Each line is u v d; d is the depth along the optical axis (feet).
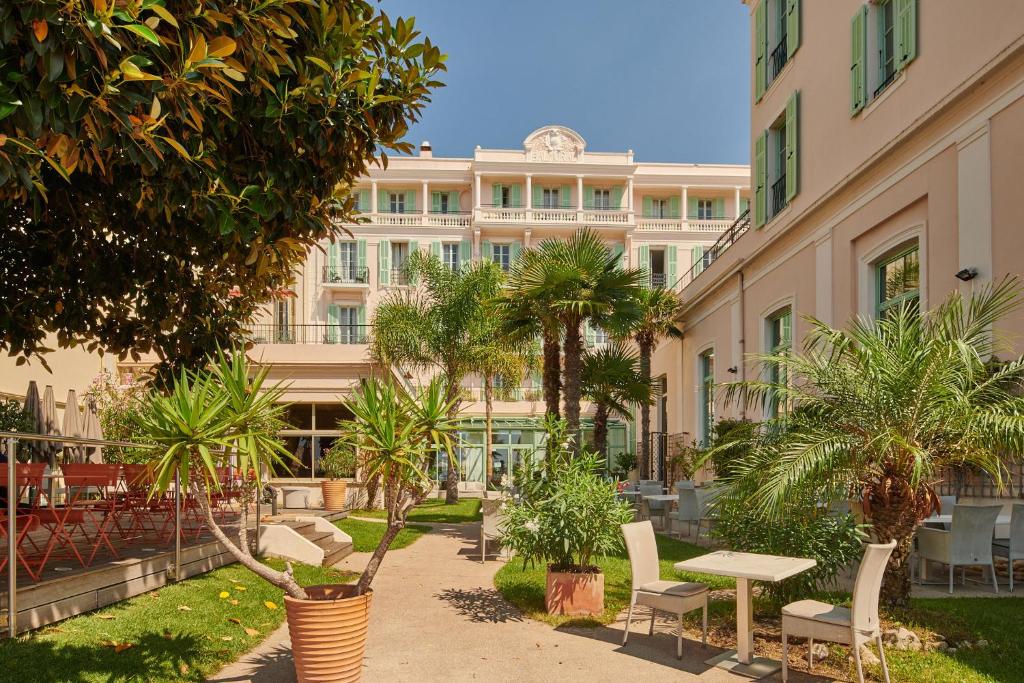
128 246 21.86
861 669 14.39
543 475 22.39
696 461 22.15
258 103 16.24
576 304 37.45
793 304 44.42
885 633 17.67
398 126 19.16
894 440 17.35
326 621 13.88
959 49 28.81
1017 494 25.38
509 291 41.73
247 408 13.79
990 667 15.61
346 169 19.83
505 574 27.30
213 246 21.29
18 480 18.58
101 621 16.66
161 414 13.10
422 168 119.24
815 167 41.86
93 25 10.82
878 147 35.01
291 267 23.71
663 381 80.43
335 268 114.73
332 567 28.63
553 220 116.88
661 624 19.88
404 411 15.75
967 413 17.22
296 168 17.48
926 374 17.29
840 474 18.69
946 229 29.48
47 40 10.65
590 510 21.03
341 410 59.62
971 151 27.96
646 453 76.43
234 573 23.63
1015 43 25.09
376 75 17.22
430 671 15.92
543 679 15.42
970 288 27.84
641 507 50.80
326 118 16.88
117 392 42.75
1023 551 23.35
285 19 14.87
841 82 38.78
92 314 22.66
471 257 117.29
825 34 40.68
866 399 18.16
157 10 11.76
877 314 36.06
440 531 43.70
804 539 18.76
